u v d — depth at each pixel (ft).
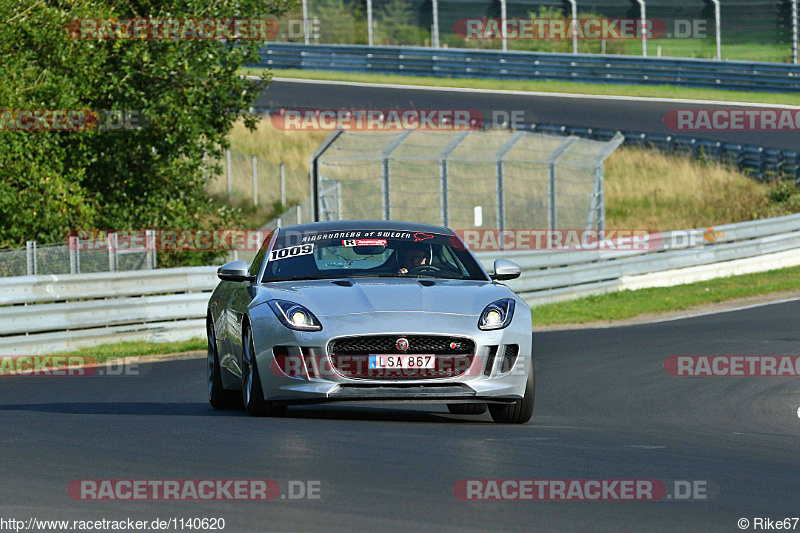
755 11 502.79
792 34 504.84
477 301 96.22
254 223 342.85
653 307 234.99
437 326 92.17
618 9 492.54
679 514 58.65
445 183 275.59
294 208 348.59
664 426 99.86
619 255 262.06
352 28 519.19
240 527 55.06
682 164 399.44
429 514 57.88
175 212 248.73
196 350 180.24
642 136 409.49
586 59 479.82
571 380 136.77
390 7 516.32
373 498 61.72
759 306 231.30
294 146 401.08
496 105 437.99
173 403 117.91
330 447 79.15
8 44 221.87
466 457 75.46
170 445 80.48
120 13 242.58
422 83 481.46
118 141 240.94
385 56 491.72
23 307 167.94
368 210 346.74
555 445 82.28
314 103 430.61
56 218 221.05
